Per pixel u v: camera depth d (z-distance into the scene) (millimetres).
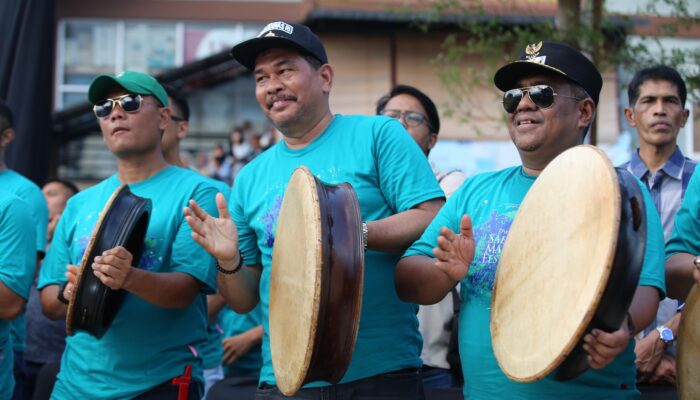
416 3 10656
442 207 3354
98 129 12875
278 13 13242
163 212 3984
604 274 2340
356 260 2828
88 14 13250
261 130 12953
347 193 2965
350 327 2801
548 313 2572
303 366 2787
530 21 8086
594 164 2596
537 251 2742
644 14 6766
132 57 13297
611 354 2412
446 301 4422
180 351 3926
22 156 5352
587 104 3137
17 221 4066
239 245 3686
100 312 3516
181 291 3744
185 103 5453
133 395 3789
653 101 4430
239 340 5293
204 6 13281
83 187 12828
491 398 2977
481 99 10461
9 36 5426
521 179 3156
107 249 3510
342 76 11070
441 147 10766
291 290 2990
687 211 3355
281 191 3496
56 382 4020
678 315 4000
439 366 4379
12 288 3984
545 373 2479
